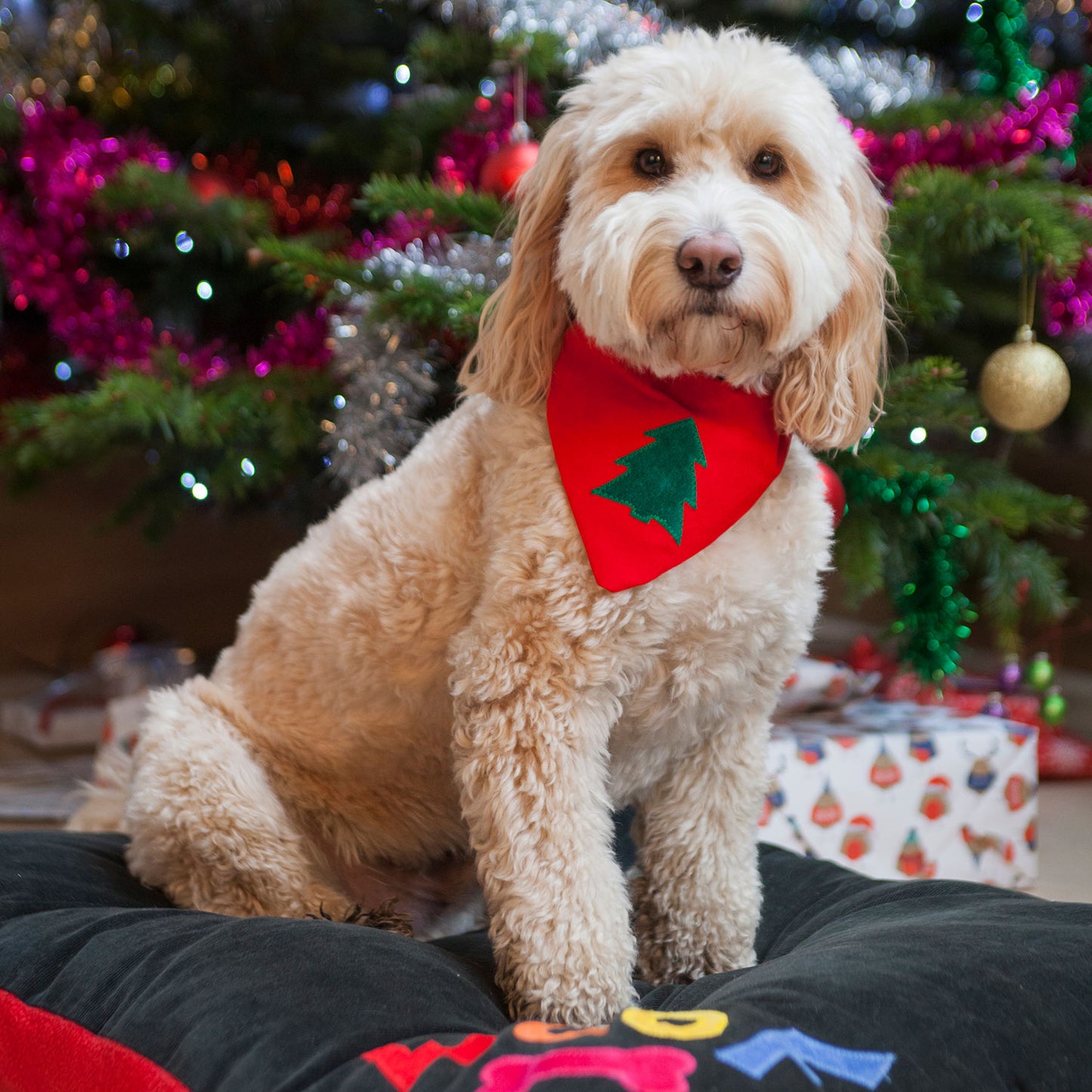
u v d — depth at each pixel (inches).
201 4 143.3
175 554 237.5
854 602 107.7
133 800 76.0
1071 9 134.6
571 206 68.8
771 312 63.8
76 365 145.5
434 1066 49.6
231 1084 51.0
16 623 200.4
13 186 141.6
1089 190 113.3
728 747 73.2
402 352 103.6
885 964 56.2
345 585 75.0
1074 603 118.8
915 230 102.5
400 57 151.3
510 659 65.2
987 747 111.7
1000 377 103.3
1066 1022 53.9
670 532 64.9
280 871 73.2
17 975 62.9
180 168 138.9
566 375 70.4
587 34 107.5
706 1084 47.0
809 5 137.9
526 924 63.2
